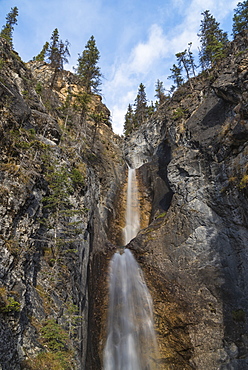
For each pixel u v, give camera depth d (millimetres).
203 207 21312
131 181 37438
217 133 22531
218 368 15797
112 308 19219
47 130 20266
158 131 42344
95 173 29984
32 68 41688
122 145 47250
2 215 10203
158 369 16594
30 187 12242
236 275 17906
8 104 14266
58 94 38969
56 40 33656
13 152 12648
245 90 20406
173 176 24859
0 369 7496
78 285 15086
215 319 17312
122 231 30094
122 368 16656
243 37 27688
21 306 9234
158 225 24766
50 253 13633
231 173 19844
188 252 20484
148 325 18484
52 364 9383
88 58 39531
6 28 36281
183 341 17281
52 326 10102
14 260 9992
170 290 19734
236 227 18891
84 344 14273
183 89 39000
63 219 15438
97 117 35281
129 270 21938
